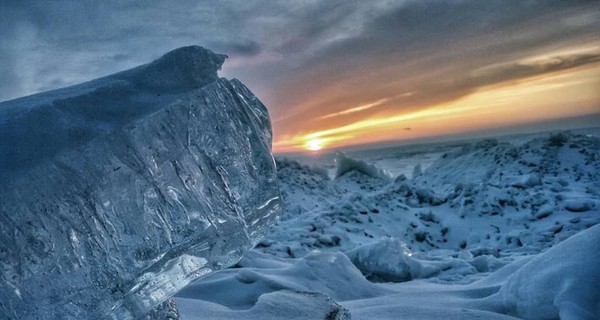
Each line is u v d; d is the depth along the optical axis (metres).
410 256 5.39
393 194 11.32
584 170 12.04
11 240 0.91
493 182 11.59
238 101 1.22
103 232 0.98
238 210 1.13
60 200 0.95
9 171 0.92
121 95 1.08
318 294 2.68
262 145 1.23
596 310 2.41
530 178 10.65
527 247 6.84
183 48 1.20
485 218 9.21
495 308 3.02
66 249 0.96
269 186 1.22
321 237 7.20
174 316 1.53
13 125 0.98
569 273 2.66
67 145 0.96
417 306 2.95
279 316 2.35
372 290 3.90
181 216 1.05
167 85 1.13
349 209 9.32
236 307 3.10
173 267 1.05
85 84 1.18
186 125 1.08
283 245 6.35
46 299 0.94
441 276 5.09
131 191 1.01
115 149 1.00
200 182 1.09
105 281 0.99
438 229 9.38
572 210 8.20
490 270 5.27
